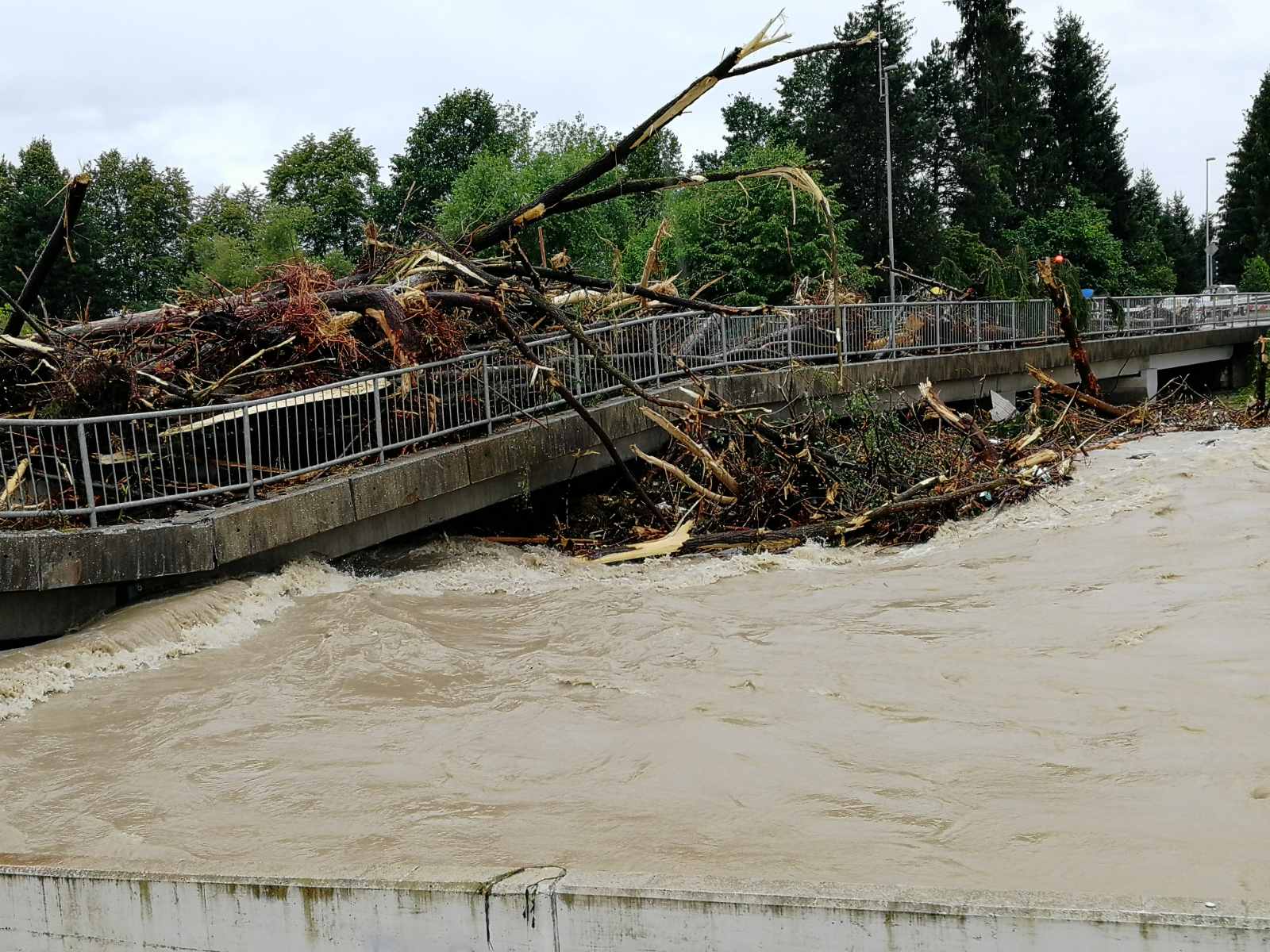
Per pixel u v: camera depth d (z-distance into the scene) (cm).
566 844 623
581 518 1680
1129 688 845
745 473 1661
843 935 431
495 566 1434
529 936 461
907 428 1970
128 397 1274
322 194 6600
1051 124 7475
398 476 1396
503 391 1577
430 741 806
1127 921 409
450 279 1708
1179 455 1675
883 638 1031
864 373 2092
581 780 720
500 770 744
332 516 1323
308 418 1370
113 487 1223
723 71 1570
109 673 1011
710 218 3772
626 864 594
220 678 991
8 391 1378
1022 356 2622
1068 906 418
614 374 1559
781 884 454
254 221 6481
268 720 873
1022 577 1230
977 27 7519
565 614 1173
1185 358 3538
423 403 1478
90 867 518
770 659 977
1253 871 555
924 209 5497
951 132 6469
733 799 677
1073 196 6825
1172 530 1322
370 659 1013
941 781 690
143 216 6278
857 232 5334
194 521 1194
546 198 1731
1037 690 856
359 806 694
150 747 825
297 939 484
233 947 492
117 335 1480
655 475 1752
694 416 1677
